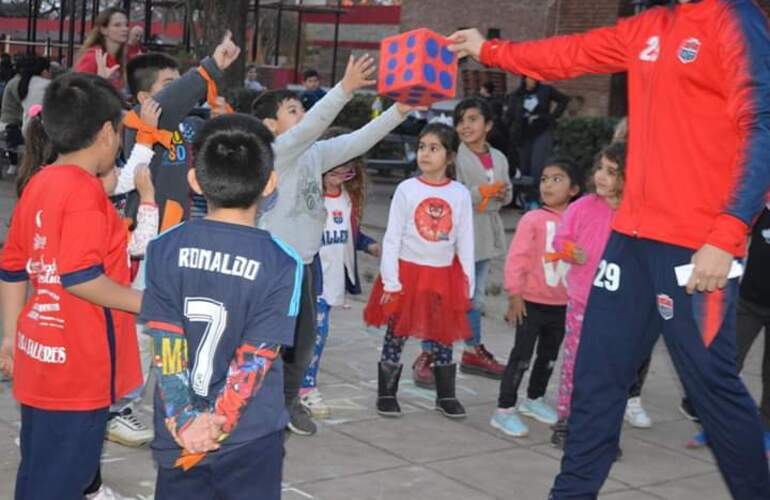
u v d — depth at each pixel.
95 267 3.52
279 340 3.18
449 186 5.95
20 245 3.77
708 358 3.94
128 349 3.78
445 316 5.91
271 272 3.19
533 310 5.89
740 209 3.67
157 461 3.30
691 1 3.93
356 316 8.38
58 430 3.64
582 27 16.84
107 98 3.68
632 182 4.04
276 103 5.59
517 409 6.18
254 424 3.25
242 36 12.80
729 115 3.77
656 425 6.20
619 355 4.13
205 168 3.23
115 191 4.65
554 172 5.88
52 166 3.70
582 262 5.54
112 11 7.33
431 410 6.20
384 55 4.62
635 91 4.06
